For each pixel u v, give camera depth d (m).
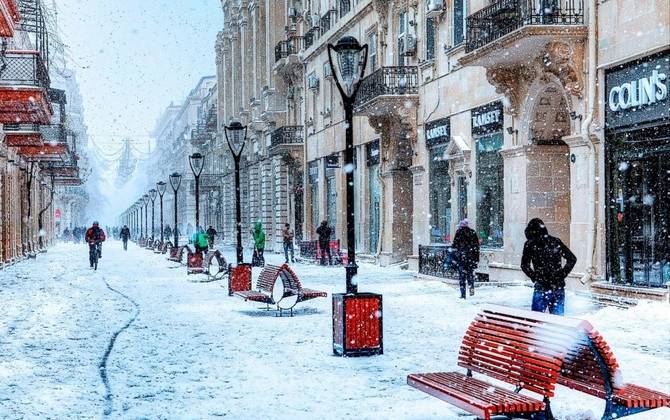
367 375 8.85
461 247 17.52
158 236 101.94
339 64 11.40
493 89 22.20
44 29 33.06
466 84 23.97
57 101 42.84
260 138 52.34
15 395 8.09
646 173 16.06
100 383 8.66
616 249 17.02
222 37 69.50
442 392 6.36
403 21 29.89
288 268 15.34
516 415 6.00
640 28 15.91
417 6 28.11
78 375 9.15
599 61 17.41
